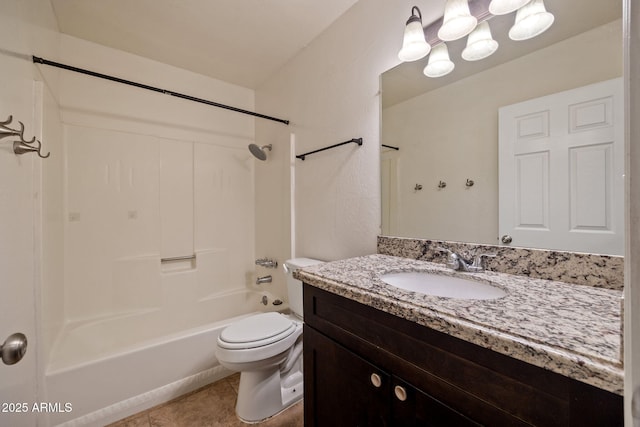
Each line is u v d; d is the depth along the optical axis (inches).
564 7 32.8
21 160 39.9
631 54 10.6
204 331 66.2
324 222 69.7
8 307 33.9
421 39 43.5
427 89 47.7
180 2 59.5
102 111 75.8
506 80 37.9
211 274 94.0
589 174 30.8
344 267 41.8
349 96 62.1
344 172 63.5
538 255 34.4
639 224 10.4
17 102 39.2
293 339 58.4
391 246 52.5
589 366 15.4
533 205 35.2
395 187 52.9
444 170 45.3
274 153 91.5
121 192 78.7
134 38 72.6
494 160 39.2
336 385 34.3
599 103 30.2
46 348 52.3
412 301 25.9
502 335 19.1
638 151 10.4
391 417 27.3
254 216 104.5
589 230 30.7
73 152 71.6
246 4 60.2
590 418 15.9
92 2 59.2
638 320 10.4
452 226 44.2
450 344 22.6
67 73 70.8
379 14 55.2
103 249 75.7
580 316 21.7
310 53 74.1
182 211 89.4
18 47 39.6
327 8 61.6
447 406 22.7
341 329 33.6
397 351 26.8
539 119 34.7
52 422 48.9
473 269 38.8
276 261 90.8
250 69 89.0
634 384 10.5
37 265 46.1
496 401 19.9
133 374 57.1
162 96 85.5
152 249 83.7
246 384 56.7
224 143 98.0
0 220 32.2
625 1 11.0
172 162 87.5
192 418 56.1
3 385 31.0
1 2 33.8
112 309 76.6
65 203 70.2
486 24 39.8
